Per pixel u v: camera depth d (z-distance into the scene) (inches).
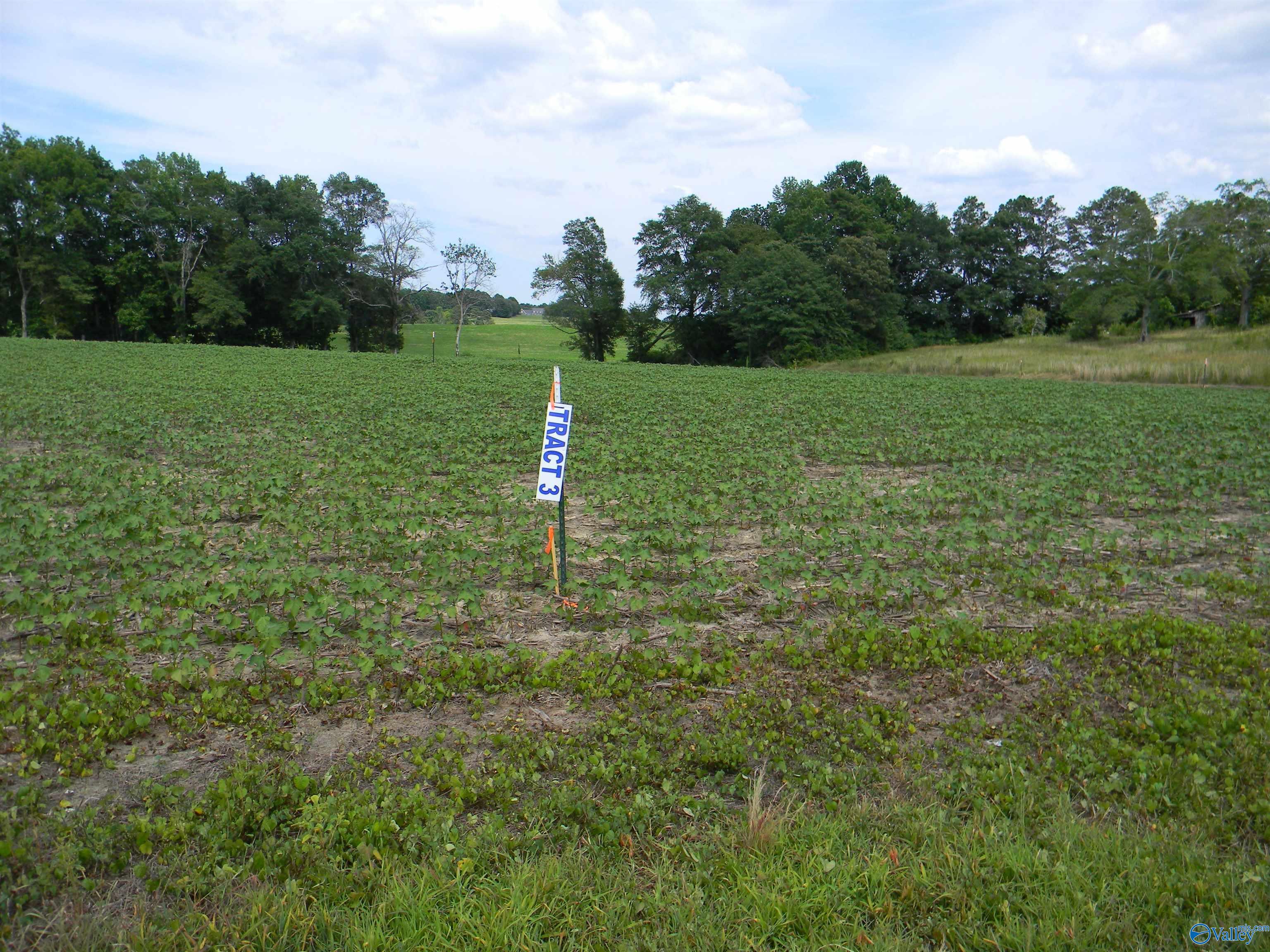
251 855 183.5
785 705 255.1
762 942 162.2
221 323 2849.4
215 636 290.8
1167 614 343.6
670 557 413.1
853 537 418.3
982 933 166.2
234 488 490.9
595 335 3294.8
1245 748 225.3
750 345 2999.5
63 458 563.5
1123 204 3169.3
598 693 263.1
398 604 336.8
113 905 168.6
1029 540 444.5
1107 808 206.7
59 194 2726.4
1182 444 784.3
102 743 223.6
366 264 3132.4
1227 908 168.6
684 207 3201.3
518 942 161.6
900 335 3179.1
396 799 202.4
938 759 230.7
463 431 767.7
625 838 192.2
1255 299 2893.7
